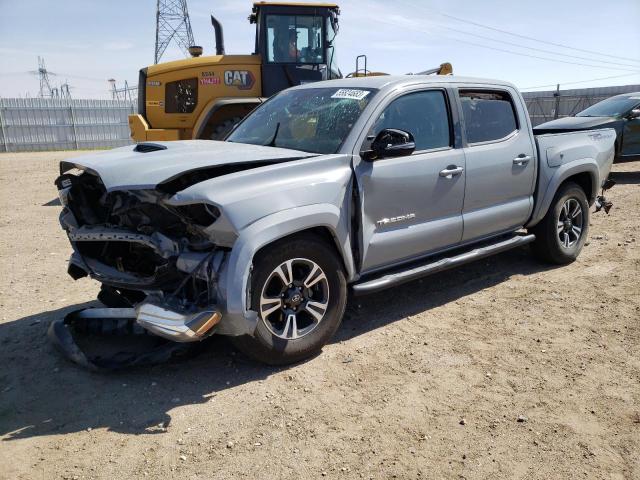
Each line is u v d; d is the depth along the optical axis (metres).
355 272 4.21
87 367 3.77
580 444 3.04
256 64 10.85
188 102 11.03
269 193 3.59
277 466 2.88
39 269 6.14
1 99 27.39
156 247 3.56
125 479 2.78
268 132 4.78
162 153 3.97
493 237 5.39
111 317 4.05
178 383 3.70
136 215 3.74
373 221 4.22
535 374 3.78
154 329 3.31
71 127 29.19
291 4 10.60
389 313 4.86
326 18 10.86
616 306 4.89
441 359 4.00
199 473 2.83
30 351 4.14
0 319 4.72
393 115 4.45
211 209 3.43
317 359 4.02
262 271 3.62
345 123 4.30
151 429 3.20
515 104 5.46
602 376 3.74
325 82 5.10
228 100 10.57
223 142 4.80
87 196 4.10
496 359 4.00
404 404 3.44
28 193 11.61
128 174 3.54
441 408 3.40
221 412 3.36
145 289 3.62
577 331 4.43
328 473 2.83
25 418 3.31
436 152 4.64
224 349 4.17
